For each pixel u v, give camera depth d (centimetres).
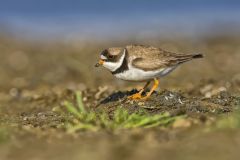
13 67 2256
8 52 2502
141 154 842
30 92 1773
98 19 2983
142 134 955
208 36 2675
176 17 2969
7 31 2823
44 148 900
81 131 1012
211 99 1270
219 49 2420
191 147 865
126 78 1263
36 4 3070
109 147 880
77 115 1159
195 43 2559
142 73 1244
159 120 1048
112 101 1340
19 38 2742
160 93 1295
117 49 1254
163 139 920
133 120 1035
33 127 1116
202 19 2927
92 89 1544
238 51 2361
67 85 1858
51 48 2597
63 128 1065
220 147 852
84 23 2942
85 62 2291
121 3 3105
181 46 2517
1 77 2081
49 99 1566
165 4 3106
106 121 1056
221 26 2816
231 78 1802
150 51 1250
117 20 2966
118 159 825
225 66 2105
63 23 2944
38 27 2897
